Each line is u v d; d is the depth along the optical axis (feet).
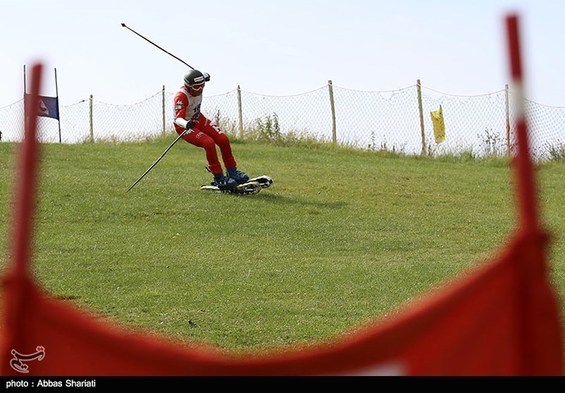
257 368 11.16
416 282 53.72
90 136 134.31
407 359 11.27
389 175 104.47
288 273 56.03
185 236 68.95
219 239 68.28
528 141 11.60
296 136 136.56
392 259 62.13
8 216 71.77
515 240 11.52
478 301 11.44
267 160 115.24
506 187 98.43
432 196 91.45
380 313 45.60
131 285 51.75
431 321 11.36
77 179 89.45
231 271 56.34
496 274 11.50
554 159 127.85
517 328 11.43
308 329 42.29
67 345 11.16
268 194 88.48
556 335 11.40
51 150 109.70
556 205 88.74
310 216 78.23
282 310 46.14
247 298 48.93
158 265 57.62
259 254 63.05
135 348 11.18
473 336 11.38
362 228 73.87
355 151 131.75
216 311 45.78
